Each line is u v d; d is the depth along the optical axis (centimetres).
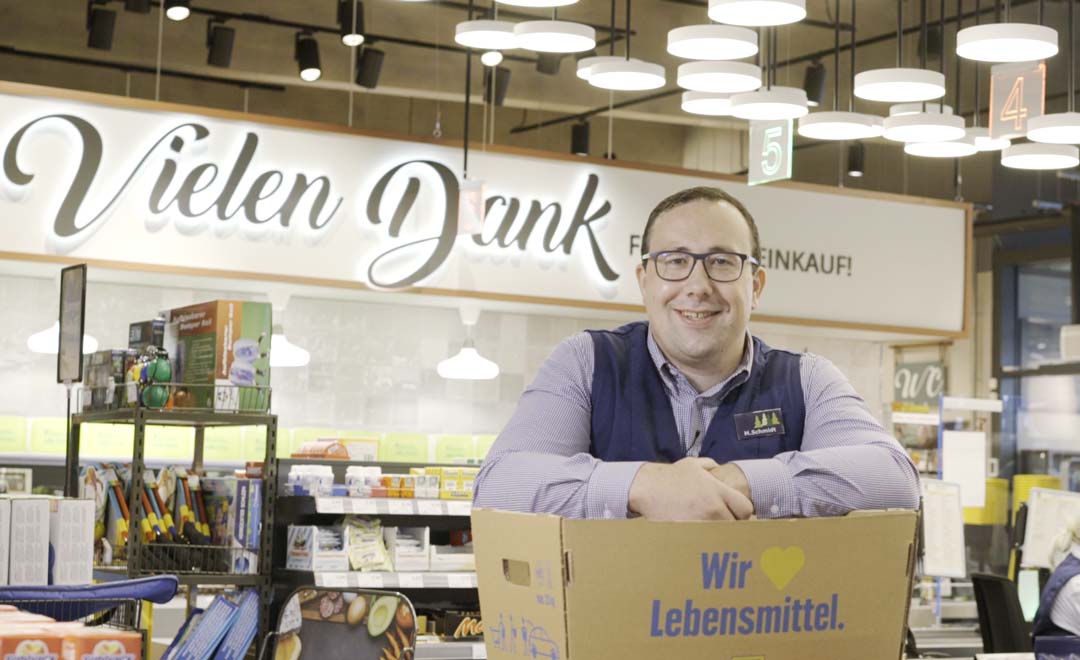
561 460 164
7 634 227
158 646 571
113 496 544
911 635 716
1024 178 1370
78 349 514
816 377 200
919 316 1052
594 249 941
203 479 576
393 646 409
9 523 407
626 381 195
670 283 189
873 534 144
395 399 1021
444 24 1095
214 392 532
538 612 142
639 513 157
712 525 137
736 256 190
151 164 820
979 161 1416
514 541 147
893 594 146
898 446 174
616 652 136
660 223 193
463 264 903
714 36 509
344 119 1385
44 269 837
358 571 620
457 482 657
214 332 536
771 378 200
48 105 796
